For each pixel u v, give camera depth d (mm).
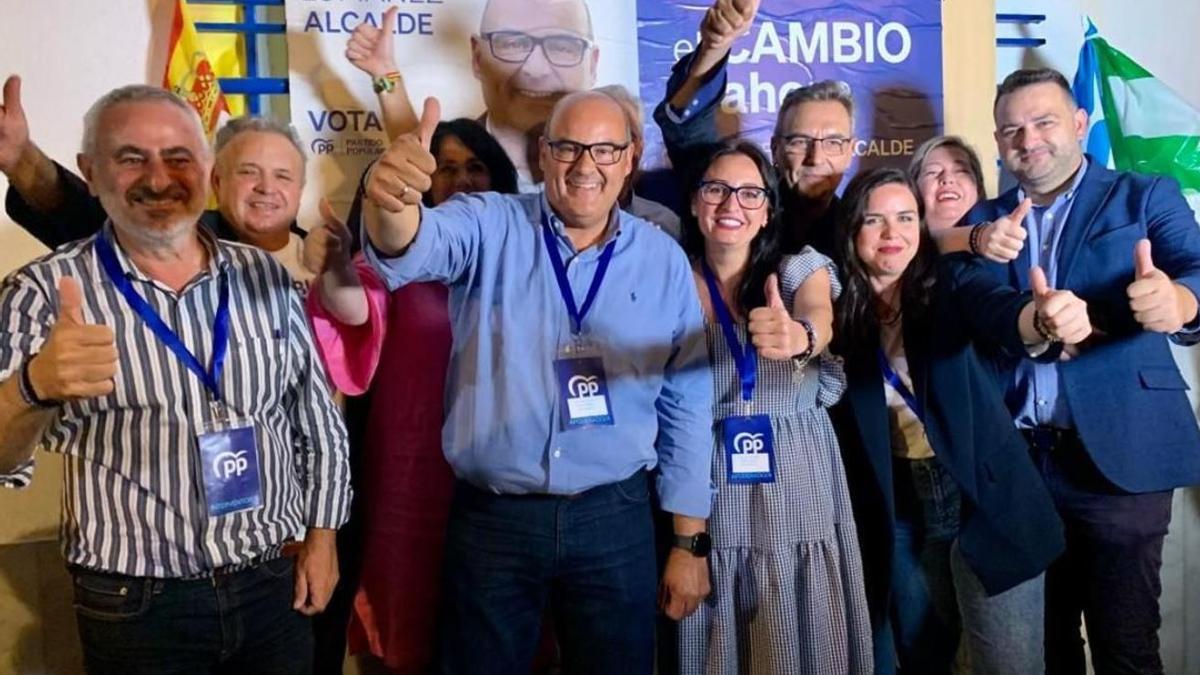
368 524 2201
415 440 2135
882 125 2576
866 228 2051
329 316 1890
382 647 2182
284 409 1783
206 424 1606
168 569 1573
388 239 1601
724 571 2008
